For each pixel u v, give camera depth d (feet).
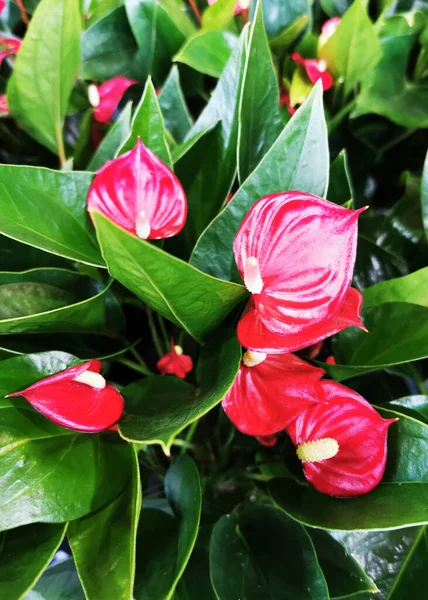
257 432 0.79
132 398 0.87
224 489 1.09
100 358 0.92
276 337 0.71
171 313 0.79
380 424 0.78
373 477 0.79
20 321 0.81
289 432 0.84
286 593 0.80
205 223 1.02
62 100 1.15
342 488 0.81
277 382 0.82
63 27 1.02
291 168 0.85
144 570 0.81
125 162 0.77
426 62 1.33
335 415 0.82
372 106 1.25
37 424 0.81
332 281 0.72
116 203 0.80
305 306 0.72
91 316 0.94
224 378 0.74
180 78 1.36
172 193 0.79
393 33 1.24
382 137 1.38
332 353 1.04
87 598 0.69
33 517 0.74
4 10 1.43
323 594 0.78
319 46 1.25
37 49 1.04
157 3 1.23
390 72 1.29
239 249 0.75
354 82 1.26
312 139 0.84
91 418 0.77
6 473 0.76
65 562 1.00
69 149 1.36
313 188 0.86
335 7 1.39
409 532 0.96
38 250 1.02
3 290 0.89
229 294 0.75
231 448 1.15
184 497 0.84
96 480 0.80
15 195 0.84
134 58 1.32
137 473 0.77
